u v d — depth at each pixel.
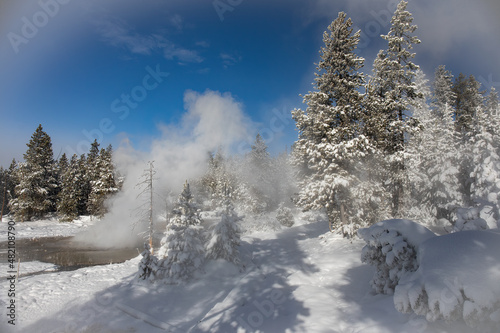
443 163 23.84
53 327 9.18
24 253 25.53
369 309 7.79
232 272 14.18
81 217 47.44
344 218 19.55
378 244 8.39
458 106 34.25
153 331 8.88
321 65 20.62
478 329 4.73
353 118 20.14
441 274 5.20
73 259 22.95
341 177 18.45
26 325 9.34
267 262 16.77
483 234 5.88
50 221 45.38
